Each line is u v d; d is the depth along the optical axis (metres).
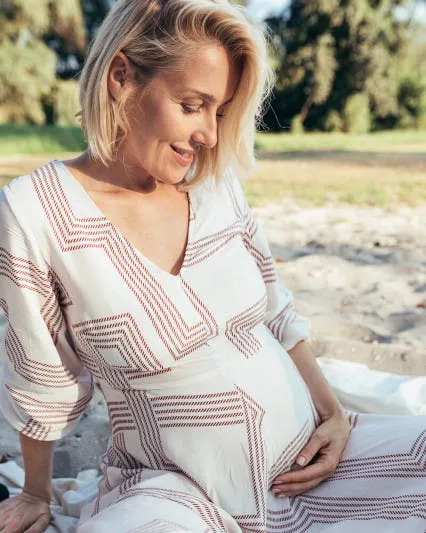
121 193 1.66
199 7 1.51
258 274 1.77
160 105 1.55
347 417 1.89
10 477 2.31
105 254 1.58
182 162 1.62
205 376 1.64
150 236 1.65
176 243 1.68
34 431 1.77
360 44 29.48
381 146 19.02
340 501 1.72
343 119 29.34
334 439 1.81
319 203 8.44
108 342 1.58
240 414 1.63
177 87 1.54
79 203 1.59
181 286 1.62
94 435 2.76
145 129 1.58
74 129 19.44
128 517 1.43
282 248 5.84
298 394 1.79
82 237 1.57
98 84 1.56
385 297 4.44
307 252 5.68
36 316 1.63
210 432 1.62
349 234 6.54
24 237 1.56
